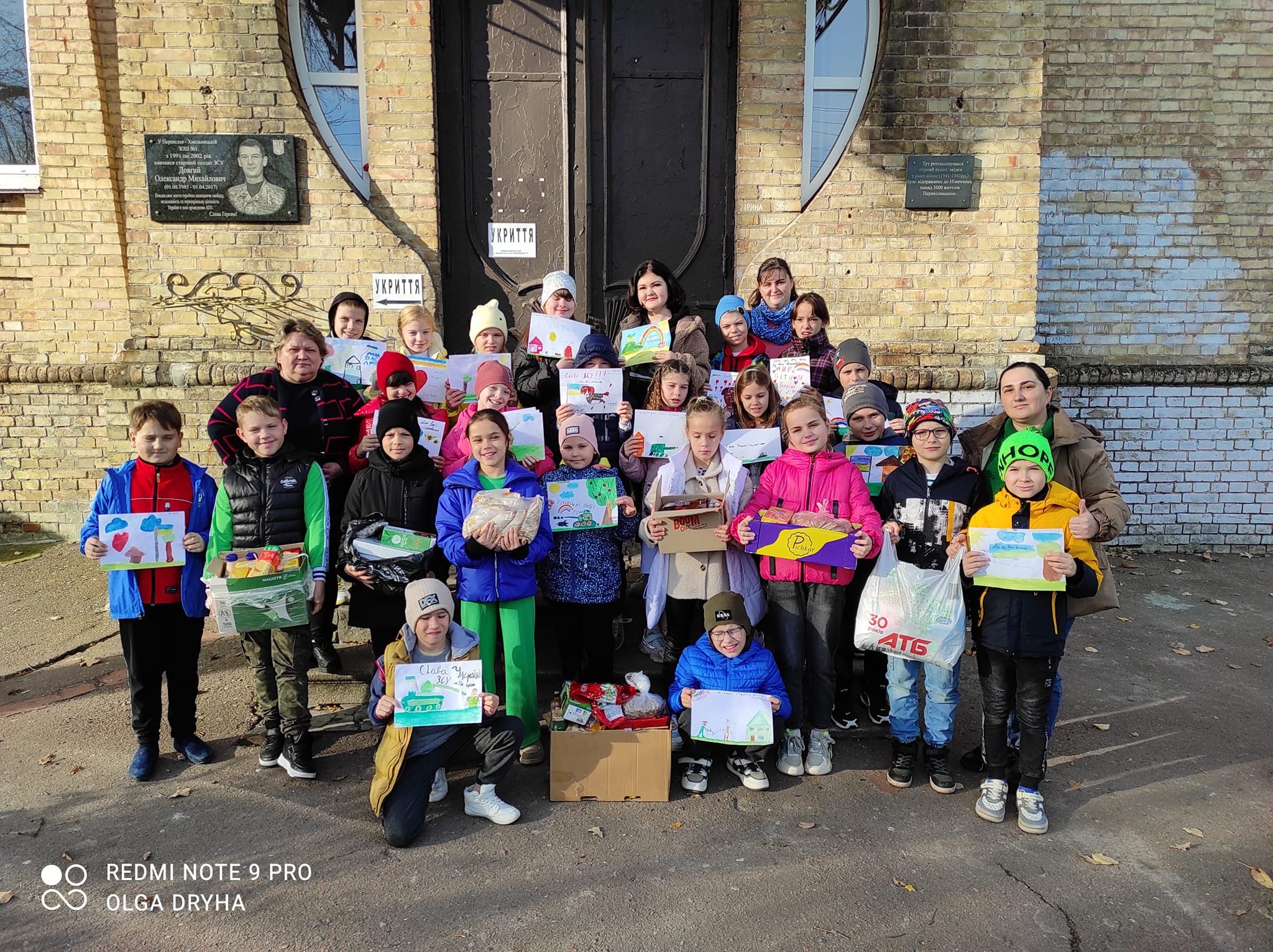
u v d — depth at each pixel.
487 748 3.39
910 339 6.30
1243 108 6.99
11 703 4.33
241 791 3.57
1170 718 4.32
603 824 3.36
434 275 6.14
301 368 4.20
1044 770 3.51
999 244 6.24
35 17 6.25
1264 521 7.25
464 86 6.25
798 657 3.85
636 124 6.36
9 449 6.61
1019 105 6.14
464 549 3.67
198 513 3.75
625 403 4.34
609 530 4.11
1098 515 3.43
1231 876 3.08
